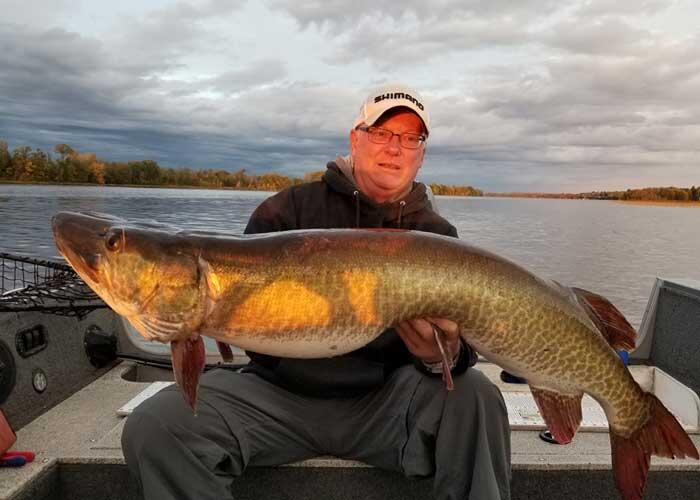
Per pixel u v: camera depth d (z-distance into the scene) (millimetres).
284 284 1968
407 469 2234
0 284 3199
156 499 2029
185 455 2062
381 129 2686
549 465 2371
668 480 2383
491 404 2209
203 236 2051
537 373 2176
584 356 2148
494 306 2041
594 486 2404
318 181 2873
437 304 2027
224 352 2227
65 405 2902
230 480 2219
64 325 3084
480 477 2117
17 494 2049
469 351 2285
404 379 2334
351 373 2420
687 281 3703
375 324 2029
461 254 2062
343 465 2359
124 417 2730
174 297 1968
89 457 2291
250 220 2777
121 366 3586
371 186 2779
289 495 2373
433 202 3391
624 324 2330
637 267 10078
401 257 2020
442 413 2244
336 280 1981
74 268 2008
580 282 8758
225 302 1976
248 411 2271
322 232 2078
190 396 1972
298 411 2346
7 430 2299
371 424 2305
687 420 2836
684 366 3516
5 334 2578
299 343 2023
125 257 1946
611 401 2211
